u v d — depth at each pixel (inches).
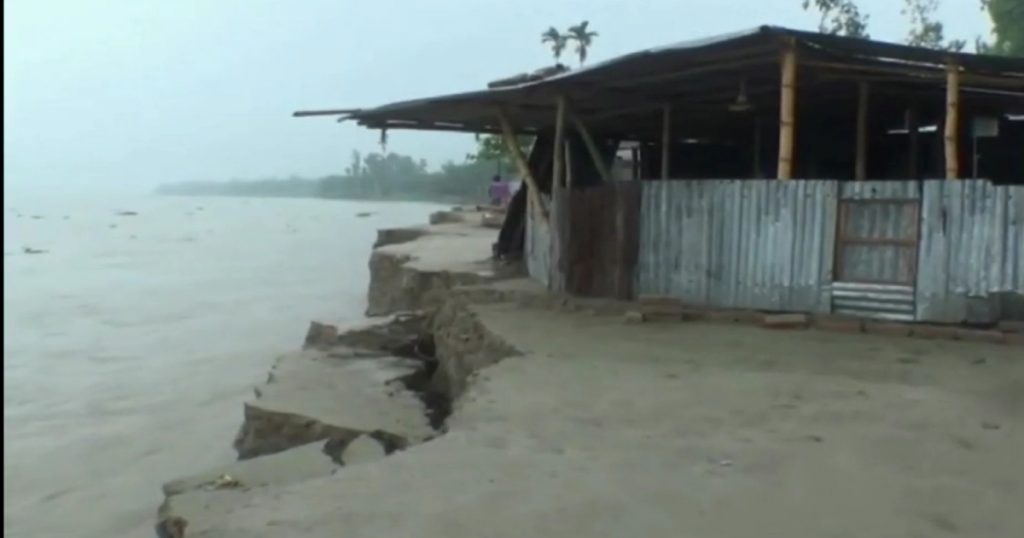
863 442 267.7
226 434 519.8
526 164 609.3
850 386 336.2
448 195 6515.8
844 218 466.3
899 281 453.1
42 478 442.6
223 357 768.9
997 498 221.6
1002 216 430.6
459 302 550.0
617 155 876.0
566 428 283.9
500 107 577.0
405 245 989.2
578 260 543.8
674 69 463.2
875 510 213.8
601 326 466.6
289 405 404.5
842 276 467.2
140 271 1626.5
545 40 2188.7
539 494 224.8
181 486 275.4
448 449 263.4
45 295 1250.6
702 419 293.4
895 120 655.8
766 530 201.9
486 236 1122.7
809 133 701.9
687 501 219.8
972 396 321.7
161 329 933.8
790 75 426.6
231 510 219.3
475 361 440.5
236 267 1683.1
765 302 484.7
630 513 212.1
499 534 200.2
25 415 568.4
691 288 509.0
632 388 334.6
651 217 522.6
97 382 671.1
